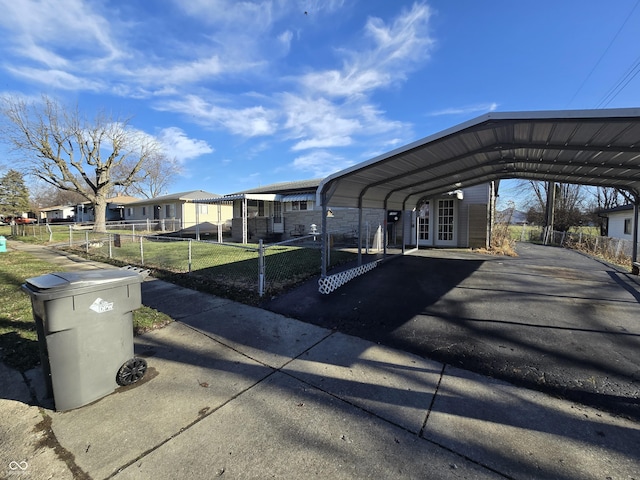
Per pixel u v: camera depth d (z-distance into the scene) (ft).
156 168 144.87
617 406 8.37
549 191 63.16
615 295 18.61
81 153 77.71
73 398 8.00
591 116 10.61
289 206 60.34
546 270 26.40
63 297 7.65
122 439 7.00
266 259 31.60
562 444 6.89
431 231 44.01
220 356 11.23
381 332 13.44
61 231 77.05
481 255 34.96
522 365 10.57
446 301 17.49
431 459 6.43
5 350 11.04
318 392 8.96
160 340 12.60
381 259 30.48
